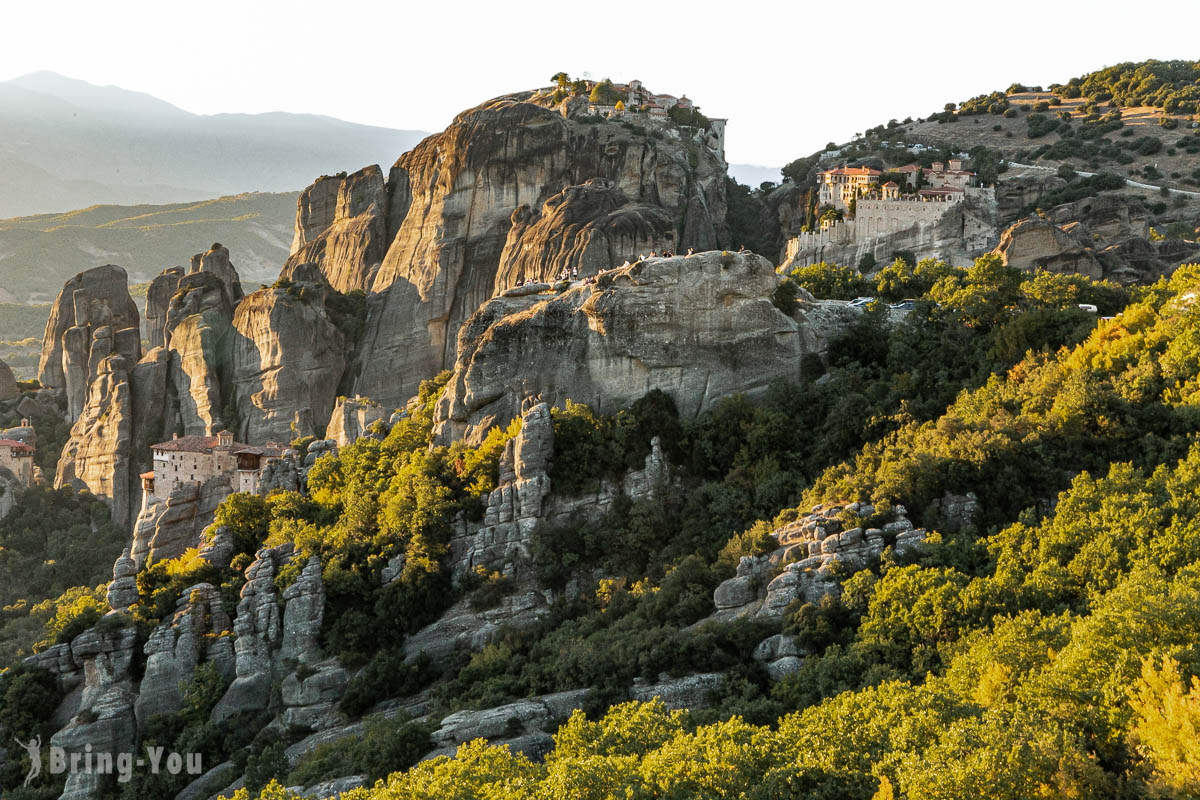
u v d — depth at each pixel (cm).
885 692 6412
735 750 5944
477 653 9544
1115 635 5919
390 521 10700
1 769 10031
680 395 11062
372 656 10044
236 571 11169
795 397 10962
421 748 8075
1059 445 9144
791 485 10162
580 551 10275
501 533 10388
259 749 9594
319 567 10469
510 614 9944
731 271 11262
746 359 11175
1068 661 5962
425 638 9962
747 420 10819
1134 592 6325
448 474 10962
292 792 7431
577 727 6819
